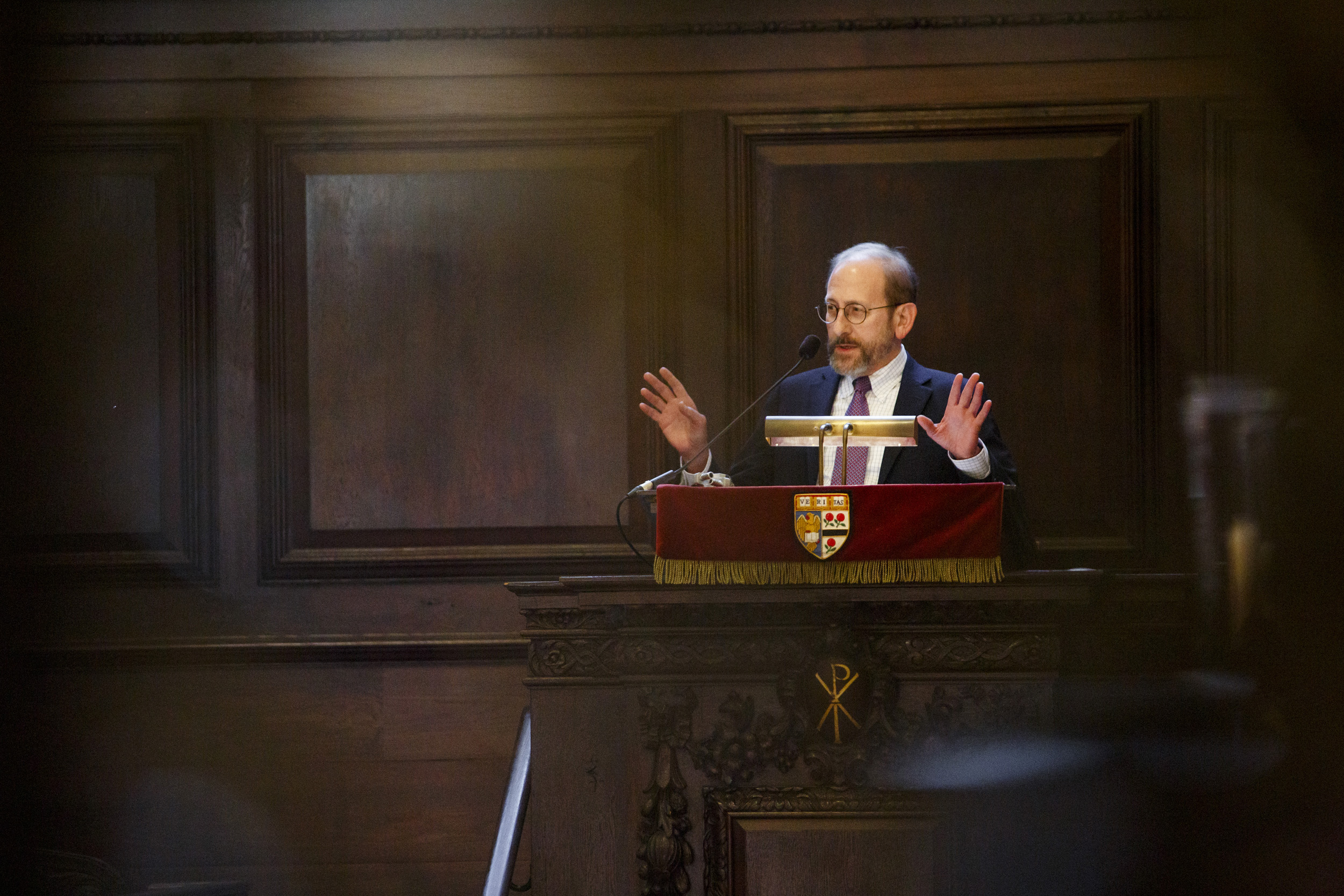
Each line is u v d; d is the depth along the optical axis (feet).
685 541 21.50
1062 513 37.68
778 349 38.19
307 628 38.09
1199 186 37.42
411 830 37.40
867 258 27.91
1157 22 37.68
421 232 38.78
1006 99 38.01
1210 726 29.60
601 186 38.63
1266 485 36.78
